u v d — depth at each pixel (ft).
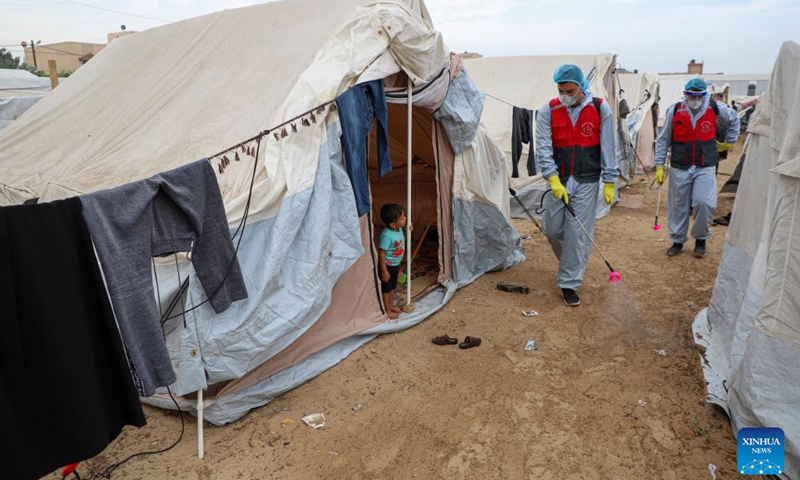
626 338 15.60
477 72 38.45
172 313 11.27
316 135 12.84
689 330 15.97
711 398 12.09
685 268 21.58
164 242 9.30
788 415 9.72
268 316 11.83
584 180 17.24
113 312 8.43
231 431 11.55
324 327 14.24
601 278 20.71
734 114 23.09
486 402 12.48
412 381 13.41
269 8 18.31
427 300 18.15
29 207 7.45
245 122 13.89
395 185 24.99
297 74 14.49
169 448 10.94
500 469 10.29
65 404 7.90
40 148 19.02
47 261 7.63
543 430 11.43
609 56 35.53
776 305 9.89
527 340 15.56
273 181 11.91
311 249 12.55
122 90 19.47
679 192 22.09
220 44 18.20
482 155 19.54
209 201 10.04
